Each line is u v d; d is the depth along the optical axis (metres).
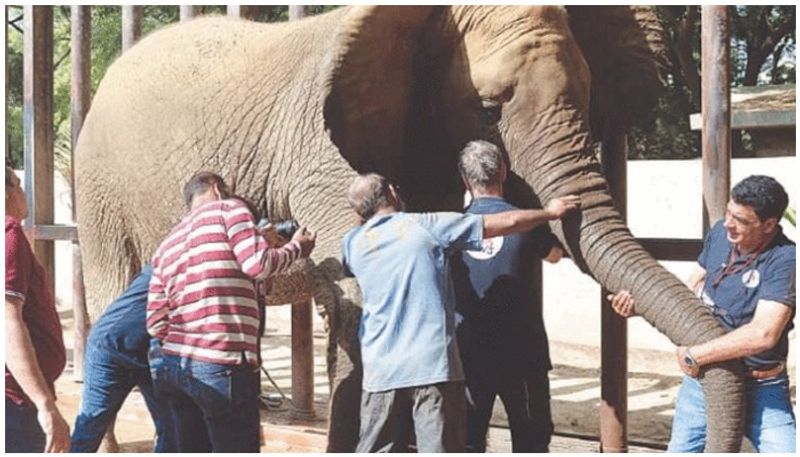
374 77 4.71
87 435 4.91
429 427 4.04
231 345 4.32
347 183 4.91
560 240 4.45
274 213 5.32
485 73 4.62
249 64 5.58
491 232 4.15
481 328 4.50
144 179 6.00
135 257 6.52
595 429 7.02
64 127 15.34
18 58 16.52
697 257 5.02
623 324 5.33
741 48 18.25
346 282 4.76
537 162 4.51
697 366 3.90
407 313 4.07
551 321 11.01
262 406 7.44
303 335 7.06
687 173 10.76
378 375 4.11
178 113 5.79
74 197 7.85
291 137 5.16
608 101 5.19
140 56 6.34
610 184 5.29
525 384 4.79
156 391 4.65
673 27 15.55
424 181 5.19
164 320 4.47
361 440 4.20
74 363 8.21
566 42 4.66
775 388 4.02
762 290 3.88
